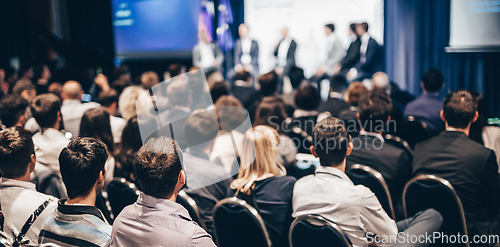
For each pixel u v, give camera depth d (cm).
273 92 398
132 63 884
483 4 523
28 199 135
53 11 844
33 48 838
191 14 793
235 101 250
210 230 191
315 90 329
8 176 138
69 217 112
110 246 106
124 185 189
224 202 171
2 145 136
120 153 199
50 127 219
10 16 812
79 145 120
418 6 588
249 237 171
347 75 609
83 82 552
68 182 117
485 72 554
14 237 132
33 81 520
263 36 712
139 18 836
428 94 322
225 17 751
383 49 623
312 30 670
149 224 102
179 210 106
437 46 583
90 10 862
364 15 632
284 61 684
